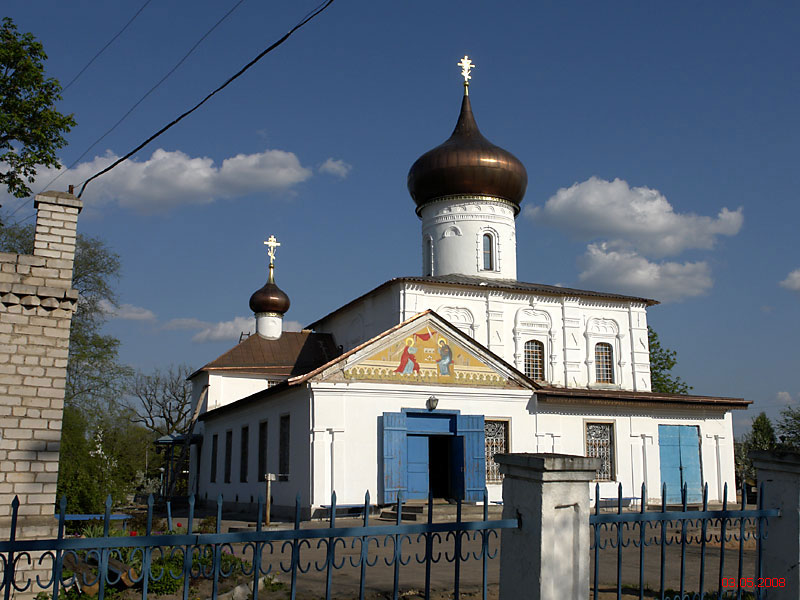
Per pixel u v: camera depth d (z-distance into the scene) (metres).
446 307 33.81
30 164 21.44
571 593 7.06
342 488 24.69
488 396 27.83
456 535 7.14
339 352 40.25
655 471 30.94
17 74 21.36
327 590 6.51
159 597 10.60
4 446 12.60
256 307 49.19
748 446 51.19
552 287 38.03
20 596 11.68
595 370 36.12
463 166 38.28
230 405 33.53
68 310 13.40
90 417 37.12
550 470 7.09
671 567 14.22
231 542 6.16
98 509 21.67
